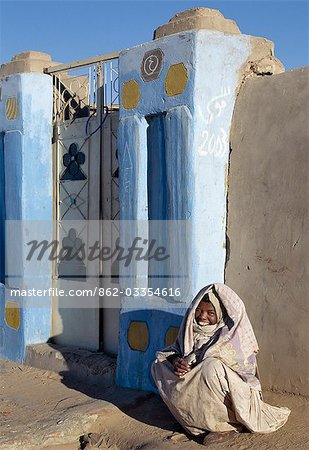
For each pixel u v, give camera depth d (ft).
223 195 19.16
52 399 20.67
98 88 23.66
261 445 15.31
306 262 17.17
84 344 24.23
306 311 17.10
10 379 23.24
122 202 20.86
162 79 19.48
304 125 17.52
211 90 18.76
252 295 18.38
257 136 18.63
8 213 25.94
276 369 17.74
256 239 18.42
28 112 25.23
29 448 17.20
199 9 19.27
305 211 17.29
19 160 25.21
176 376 16.05
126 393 20.18
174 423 17.62
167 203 19.66
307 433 15.66
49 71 25.57
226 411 15.60
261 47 19.66
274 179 18.11
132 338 20.51
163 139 19.74
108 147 23.36
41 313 25.39
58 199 25.44
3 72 26.35
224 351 15.80
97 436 17.52
